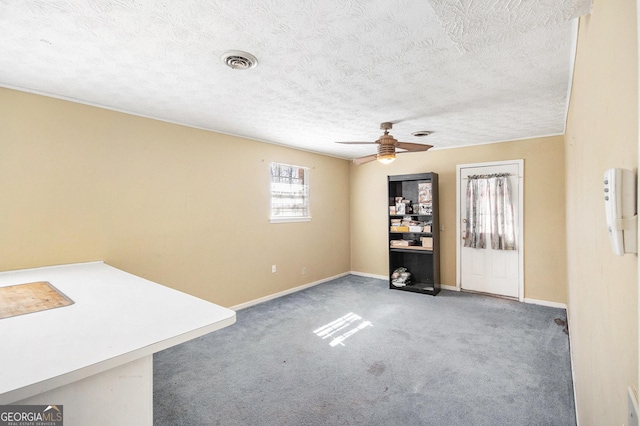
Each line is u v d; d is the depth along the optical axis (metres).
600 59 0.90
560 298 4.04
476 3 0.98
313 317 3.71
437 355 2.76
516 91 2.57
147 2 1.44
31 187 2.50
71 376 0.90
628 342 0.61
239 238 4.06
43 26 1.64
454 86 2.46
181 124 3.47
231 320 1.33
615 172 0.54
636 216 0.52
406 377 2.41
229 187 3.95
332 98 2.72
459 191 4.81
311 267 5.16
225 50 1.90
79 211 2.74
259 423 1.92
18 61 2.03
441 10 1.03
